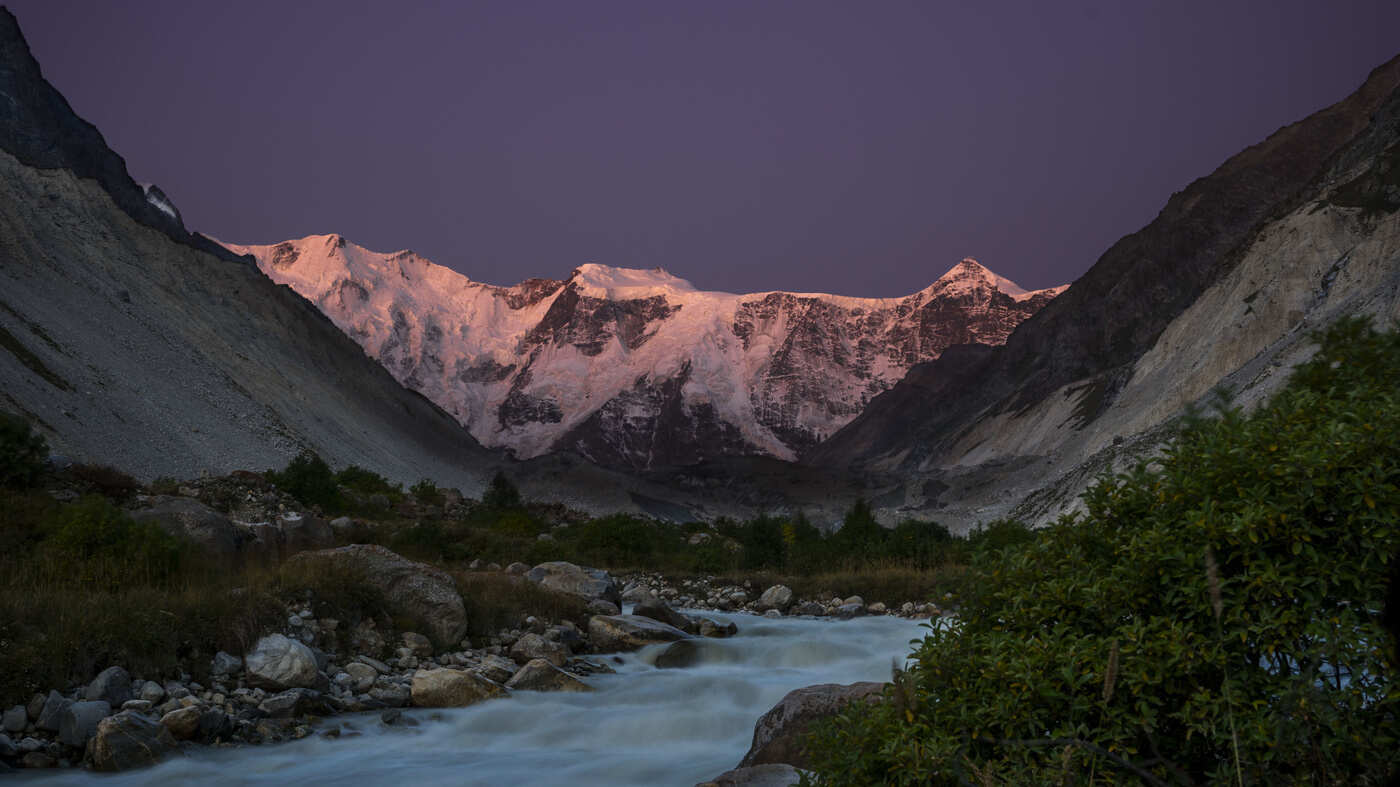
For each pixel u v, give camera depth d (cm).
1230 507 432
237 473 3434
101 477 2561
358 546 1681
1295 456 414
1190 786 383
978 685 454
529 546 3188
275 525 2475
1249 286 11775
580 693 1338
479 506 4953
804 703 809
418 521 3766
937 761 427
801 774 513
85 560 1514
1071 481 10312
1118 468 8881
